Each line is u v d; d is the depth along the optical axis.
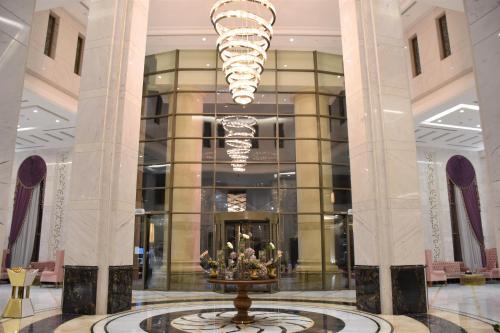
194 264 13.78
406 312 7.73
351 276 14.19
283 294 12.39
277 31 13.95
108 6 8.91
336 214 14.48
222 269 8.21
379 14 8.73
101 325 6.71
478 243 19.22
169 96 15.10
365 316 7.57
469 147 19.58
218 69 15.29
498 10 4.17
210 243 13.91
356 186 8.59
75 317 7.46
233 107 15.02
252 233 13.76
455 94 12.37
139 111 9.13
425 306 7.86
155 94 15.25
